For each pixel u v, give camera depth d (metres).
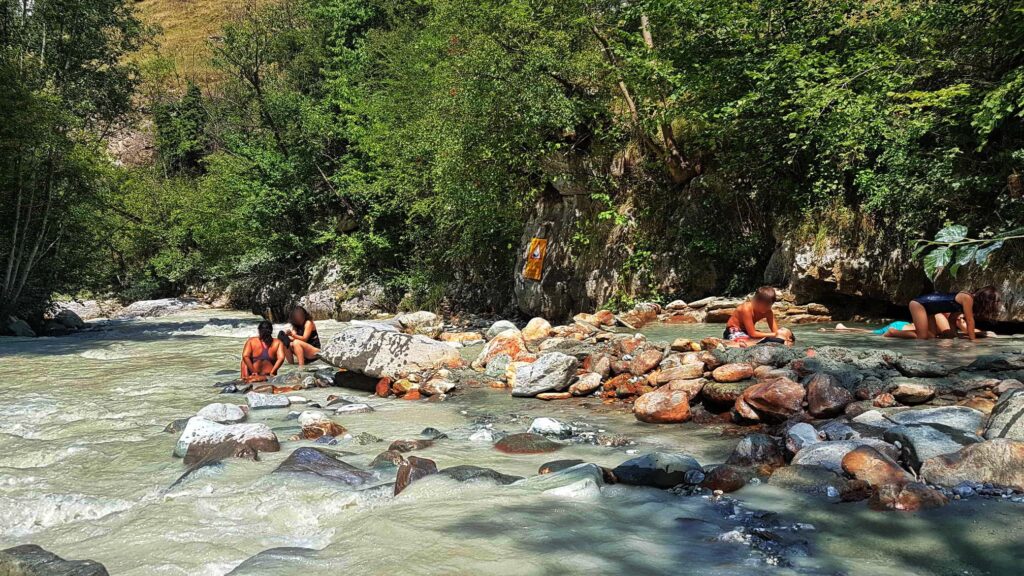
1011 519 3.19
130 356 13.09
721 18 12.75
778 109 12.38
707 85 12.99
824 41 12.25
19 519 3.92
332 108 30.25
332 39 33.41
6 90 19.56
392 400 7.80
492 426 6.12
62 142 21.19
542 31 15.36
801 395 5.48
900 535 3.15
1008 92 9.49
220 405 6.52
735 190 14.01
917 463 3.87
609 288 15.89
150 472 4.81
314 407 7.45
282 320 30.75
